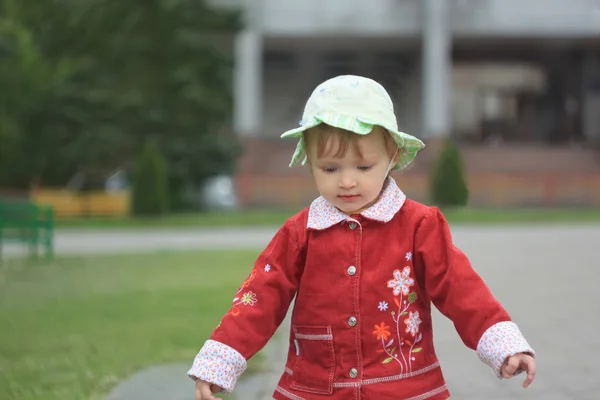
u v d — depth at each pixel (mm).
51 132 21703
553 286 7602
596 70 31625
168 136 22266
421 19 27234
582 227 15500
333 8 27188
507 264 9430
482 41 28875
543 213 18359
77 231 16156
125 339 5398
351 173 2271
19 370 4543
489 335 2201
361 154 2244
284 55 30453
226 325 2332
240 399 3920
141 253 11586
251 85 26500
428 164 25500
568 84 31906
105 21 21984
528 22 27422
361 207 2350
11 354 4957
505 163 26875
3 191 23266
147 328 5781
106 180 24438
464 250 11109
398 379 2271
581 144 28781
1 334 5590
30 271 9594
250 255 11062
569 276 8328
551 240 12680
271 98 30719
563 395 3967
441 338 5371
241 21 23406
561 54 31531
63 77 21812
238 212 21797
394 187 2430
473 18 27391
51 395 4016
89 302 7035
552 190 24500
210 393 2264
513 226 15781
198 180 23031
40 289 7996
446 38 27000
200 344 5238
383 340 2283
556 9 27391
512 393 4012
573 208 23984
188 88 22016
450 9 27359
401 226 2361
